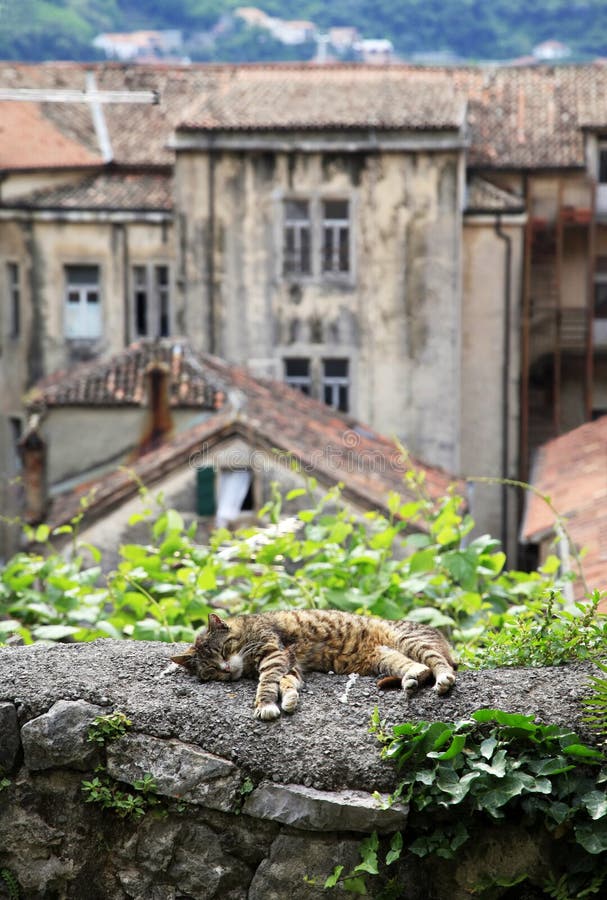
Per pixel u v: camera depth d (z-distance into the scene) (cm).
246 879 569
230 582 1006
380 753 563
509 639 670
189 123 2833
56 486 2081
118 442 2086
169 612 859
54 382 2317
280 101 2939
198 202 2872
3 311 3028
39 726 596
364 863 541
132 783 582
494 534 2991
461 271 2923
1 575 932
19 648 678
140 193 3022
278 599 880
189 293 2916
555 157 2970
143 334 3036
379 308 2898
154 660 650
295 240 2886
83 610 893
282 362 2930
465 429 2995
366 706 592
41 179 3019
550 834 548
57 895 599
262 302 2908
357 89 2981
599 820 539
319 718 585
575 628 646
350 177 2844
